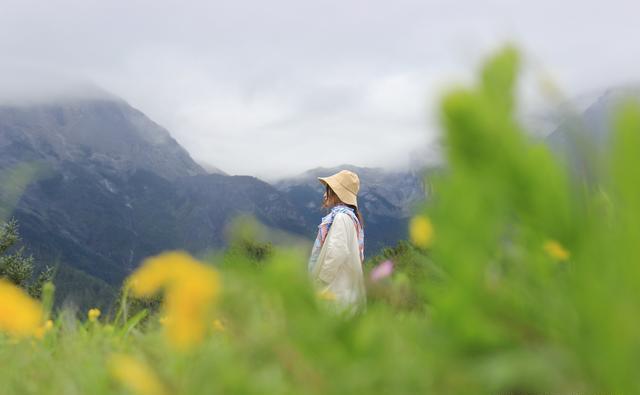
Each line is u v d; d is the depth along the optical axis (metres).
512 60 0.33
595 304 0.30
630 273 0.29
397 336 0.44
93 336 1.91
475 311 0.34
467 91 0.31
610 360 0.30
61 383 1.18
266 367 0.48
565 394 0.31
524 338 0.34
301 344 0.44
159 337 1.47
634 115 0.26
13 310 0.60
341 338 0.44
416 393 0.39
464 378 0.35
